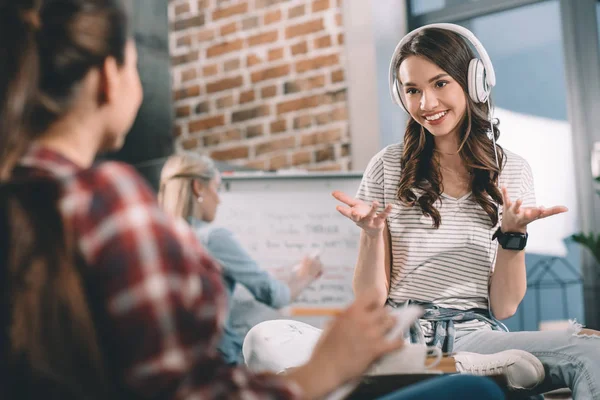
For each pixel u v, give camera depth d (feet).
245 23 12.33
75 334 1.73
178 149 12.87
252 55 12.24
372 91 11.17
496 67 12.40
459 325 5.21
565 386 4.55
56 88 1.98
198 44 12.79
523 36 12.13
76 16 1.97
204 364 1.82
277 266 10.32
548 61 11.94
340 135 11.42
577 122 11.57
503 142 12.33
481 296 5.43
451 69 5.26
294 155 11.80
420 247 5.49
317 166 11.58
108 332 1.78
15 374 1.75
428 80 5.28
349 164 11.34
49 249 1.77
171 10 13.06
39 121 1.99
